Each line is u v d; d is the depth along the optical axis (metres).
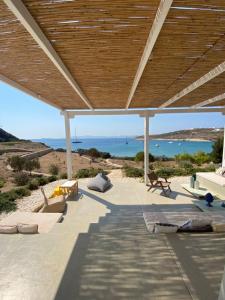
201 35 2.28
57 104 6.40
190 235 3.26
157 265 2.49
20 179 8.38
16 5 1.62
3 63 2.93
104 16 1.91
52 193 6.50
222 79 3.96
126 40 2.36
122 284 2.17
